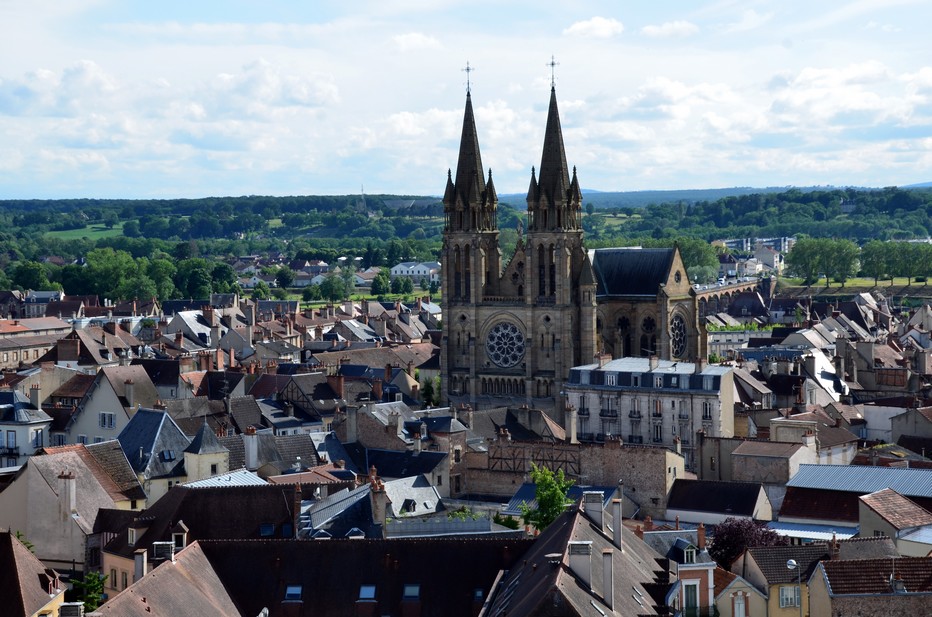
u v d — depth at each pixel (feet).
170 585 458.50
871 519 631.15
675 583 501.15
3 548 490.90
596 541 472.03
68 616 413.39
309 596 492.54
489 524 618.44
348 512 591.37
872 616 491.72
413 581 494.59
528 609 399.03
